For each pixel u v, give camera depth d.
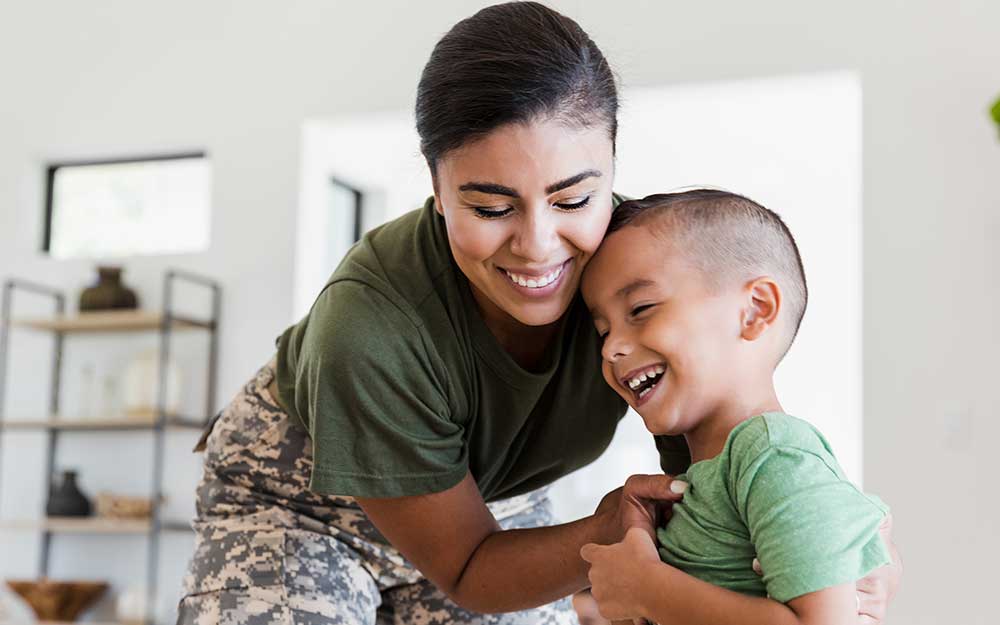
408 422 1.57
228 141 5.33
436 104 1.38
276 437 1.84
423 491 1.57
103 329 5.44
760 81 4.56
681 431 1.46
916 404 4.24
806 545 1.23
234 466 1.87
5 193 5.68
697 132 5.54
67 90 5.64
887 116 4.39
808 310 6.87
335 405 1.57
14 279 5.66
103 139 5.55
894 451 4.23
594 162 1.38
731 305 1.43
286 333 1.88
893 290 4.31
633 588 1.33
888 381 4.27
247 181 5.28
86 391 5.43
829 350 6.83
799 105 4.93
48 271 5.62
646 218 1.47
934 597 4.13
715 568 1.34
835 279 6.80
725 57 4.57
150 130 5.47
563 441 1.81
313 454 1.61
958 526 4.15
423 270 1.62
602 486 6.27
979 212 4.28
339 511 1.84
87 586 5.14
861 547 1.25
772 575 1.25
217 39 5.40
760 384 1.45
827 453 1.32
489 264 1.45
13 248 5.66
